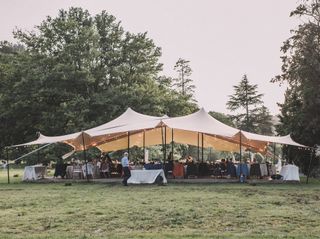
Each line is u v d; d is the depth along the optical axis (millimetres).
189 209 13688
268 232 10109
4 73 43719
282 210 13508
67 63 41906
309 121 30141
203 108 28031
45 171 30219
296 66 30203
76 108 39750
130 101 41438
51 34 44688
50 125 40438
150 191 19812
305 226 10867
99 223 11430
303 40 30031
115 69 44500
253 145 31594
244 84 80625
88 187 22359
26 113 42469
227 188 21109
